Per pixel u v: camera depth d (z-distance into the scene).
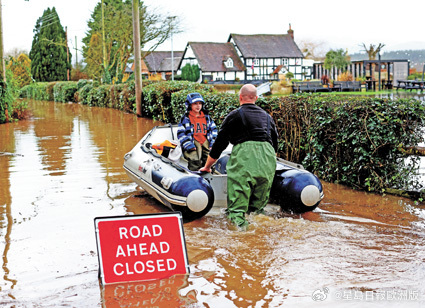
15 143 13.99
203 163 7.20
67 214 6.58
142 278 4.45
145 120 20.62
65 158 11.16
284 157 9.27
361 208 6.63
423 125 7.04
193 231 5.68
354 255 4.93
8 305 4.02
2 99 20.89
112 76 40.12
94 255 5.11
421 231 5.66
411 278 4.38
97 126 18.59
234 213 5.84
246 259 4.87
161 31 36.88
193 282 4.38
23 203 7.18
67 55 64.69
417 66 69.75
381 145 7.20
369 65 41.25
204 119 7.22
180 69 75.19
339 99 7.84
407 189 7.30
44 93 47.69
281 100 9.06
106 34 38.84
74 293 4.21
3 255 5.14
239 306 3.92
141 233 4.55
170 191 5.96
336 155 8.00
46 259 5.02
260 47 74.38
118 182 8.52
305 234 5.55
